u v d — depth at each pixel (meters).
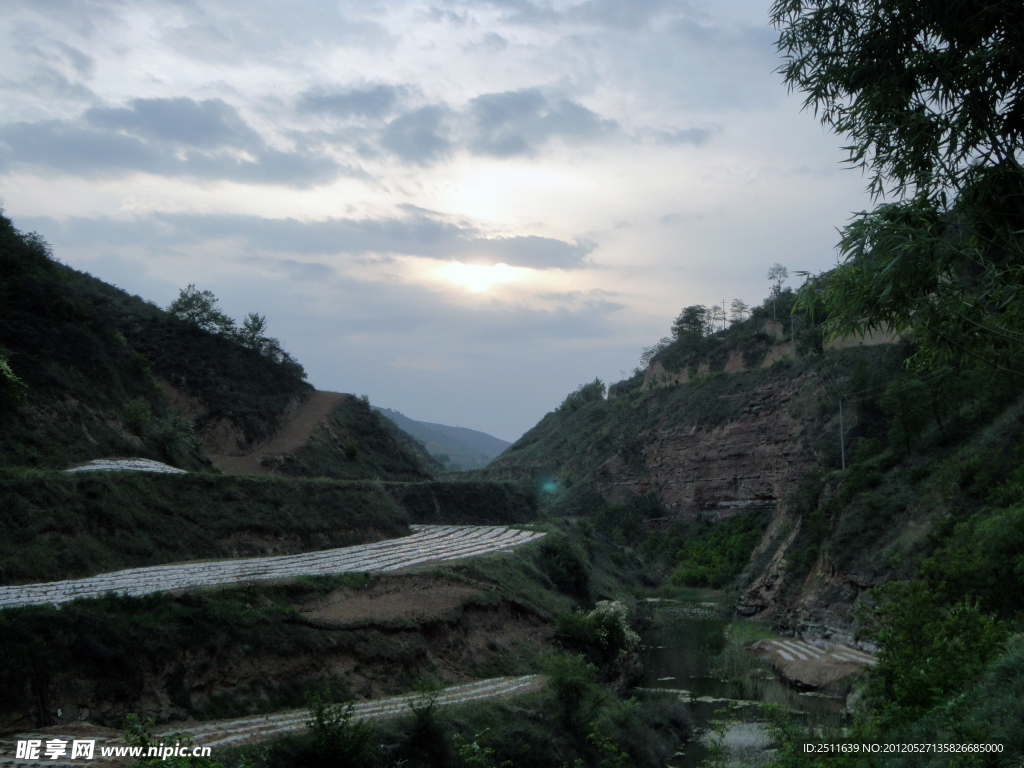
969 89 11.38
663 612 61.44
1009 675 14.60
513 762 22.42
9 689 17.73
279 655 24.66
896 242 10.90
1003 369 12.65
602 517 100.12
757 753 26.23
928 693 16.17
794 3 12.78
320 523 43.38
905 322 12.08
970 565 28.66
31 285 49.41
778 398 86.81
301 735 18.80
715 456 91.19
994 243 11.54
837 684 35.12
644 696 35.84
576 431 151.75
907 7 11.71
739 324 116.19
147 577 27.47
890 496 47.00
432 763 20.50
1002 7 10.79
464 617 34.09
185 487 37.06
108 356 52.12
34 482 28.97
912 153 11.88
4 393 38.06
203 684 22.08
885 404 53.81
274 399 74.62
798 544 54.38
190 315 74.81
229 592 25.97
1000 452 40.09
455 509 71.38
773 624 50.53
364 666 27.12
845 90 12.84
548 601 42.56
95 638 20.11
